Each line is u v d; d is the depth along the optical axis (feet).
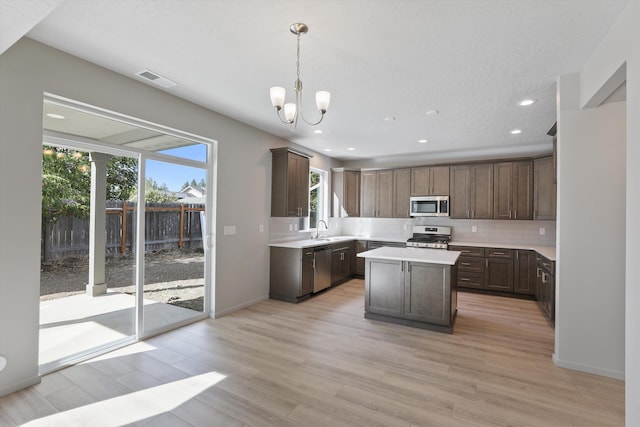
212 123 12.41
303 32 6.99
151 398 7.22
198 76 9.31
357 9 6.17
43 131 8.18
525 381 8.13
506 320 12.84
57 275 8.70
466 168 18.49
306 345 10.18
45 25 6.86
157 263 11.14
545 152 17.22
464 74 8.98
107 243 9.83
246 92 10.52
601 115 8.51
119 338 10.09
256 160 14.87
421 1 5.91
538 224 17.54
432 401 7.23
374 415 6.70
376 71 8.86
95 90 8.63
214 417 6.59
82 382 7.84
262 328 11.65
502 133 15.17
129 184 10.37
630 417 5.28
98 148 9.52
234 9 6.22
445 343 10.47
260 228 15.21
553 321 12.12
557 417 6.70
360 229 22.85
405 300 12.08
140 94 9.75
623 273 8.34
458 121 13.35
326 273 17.35
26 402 6.98
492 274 16.99
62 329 8.77
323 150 19.74
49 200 8.49
